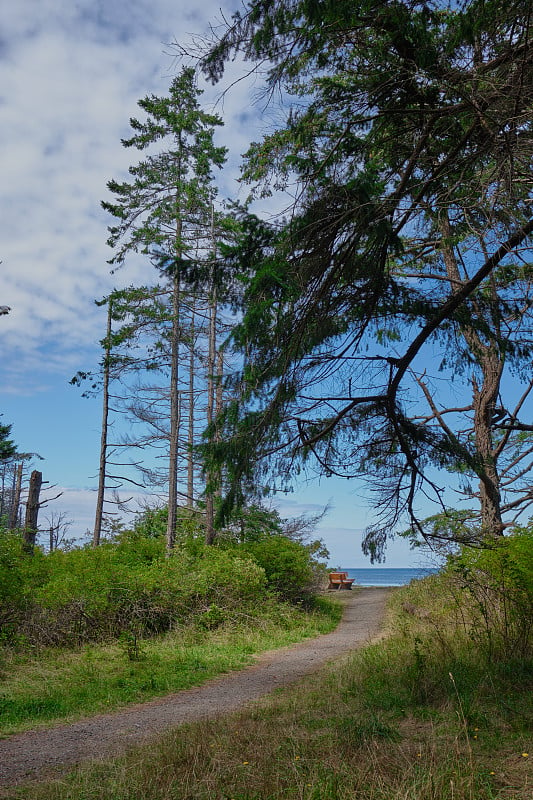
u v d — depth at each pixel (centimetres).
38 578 1418
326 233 616
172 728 637
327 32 539
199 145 2336
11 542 1250
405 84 574
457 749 461
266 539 2306
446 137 642
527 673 705
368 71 586
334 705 666
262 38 524
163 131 2342
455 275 1003
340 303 681
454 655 808
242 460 690
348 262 634
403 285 692
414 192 662
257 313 612
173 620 1588
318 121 610
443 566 1005
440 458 801
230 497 720
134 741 624
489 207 586
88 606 1427
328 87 589
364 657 950
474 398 1348
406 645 993
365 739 494
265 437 701
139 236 2256
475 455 827
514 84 520
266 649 1402
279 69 552
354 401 757
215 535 2223
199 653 1273
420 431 801
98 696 888
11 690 916
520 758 445
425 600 1648
